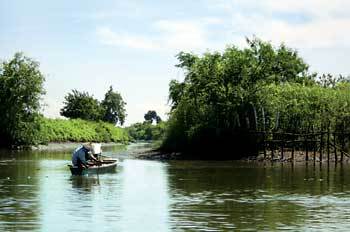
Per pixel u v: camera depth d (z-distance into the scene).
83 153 46.62
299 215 26.00
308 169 52.12
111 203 29.44
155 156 73.06
